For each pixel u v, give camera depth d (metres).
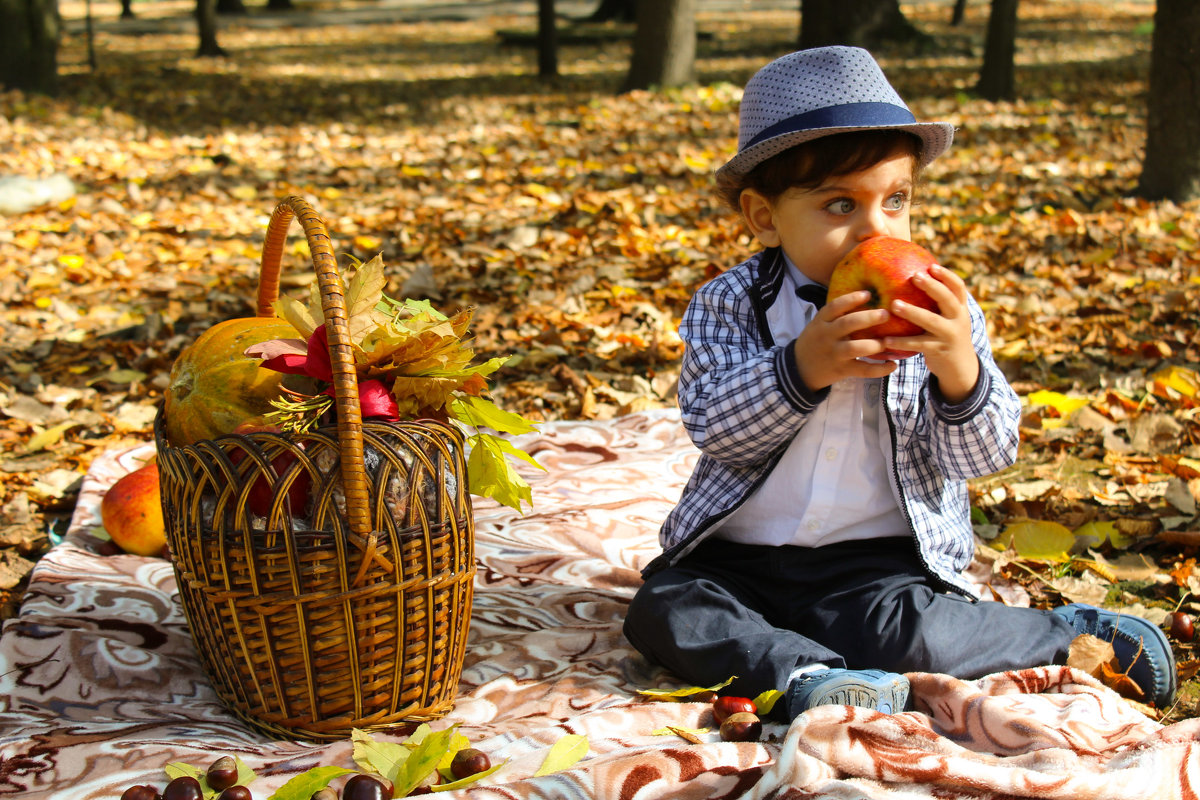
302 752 2.00
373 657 2.05
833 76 2.24
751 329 2.45
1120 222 6.75
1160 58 7.18
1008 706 2.02
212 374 2.31
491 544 3.14
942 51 18.38
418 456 2.02
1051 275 5.70
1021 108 12.06
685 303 5.52
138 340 5.11
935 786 1.78
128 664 2.39
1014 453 2.29
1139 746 1.81
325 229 2.03
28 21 12.74
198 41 23.78
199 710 2.25
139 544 3.02
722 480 2.42
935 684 2.09
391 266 6.15
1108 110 11.84
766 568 2.40
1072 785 1.70
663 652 2.31
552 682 2.37
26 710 2.21
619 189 8.16
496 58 20.64
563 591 2.85
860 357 2.10
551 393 4.52
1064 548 3.04
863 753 1.83
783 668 2.13
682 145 9.92
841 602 2.30
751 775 1.82
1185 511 3.21
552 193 7.93
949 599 2.30
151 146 10.28
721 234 6.63
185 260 6.45
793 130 2.20
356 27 29.23
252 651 2.04
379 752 1.92
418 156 9.98
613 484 3.61
